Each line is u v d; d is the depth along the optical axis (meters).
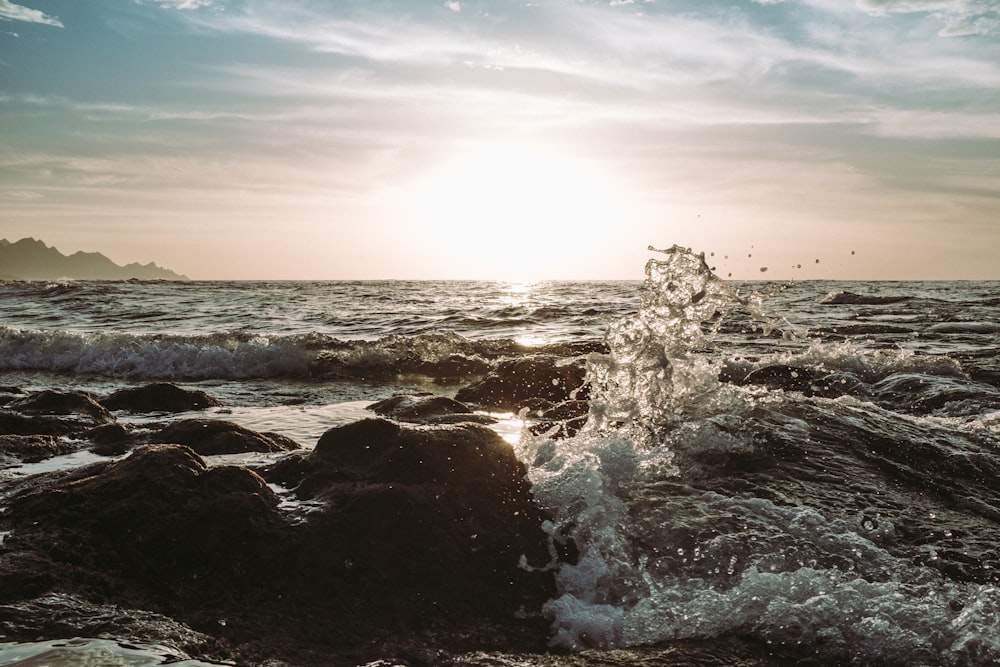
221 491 3.57
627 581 3.33
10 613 2.81
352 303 28.19
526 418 6.45
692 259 5.78
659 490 4.00
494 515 3.66
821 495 4.03
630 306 24.94
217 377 11.48
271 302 28.45
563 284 61.34
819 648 2.87
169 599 3.11
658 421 5.02
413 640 2.99
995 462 4.52
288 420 6.91
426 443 3.95
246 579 3.22
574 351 11.52
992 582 3.26
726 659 2.84
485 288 44.84
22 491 3.90
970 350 12.14
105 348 12.41
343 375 11.28
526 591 3.30
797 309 23.38
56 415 6.47
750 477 4.22
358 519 3.49
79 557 3.20
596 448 4.37
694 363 5.63
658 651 2.91
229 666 2.68
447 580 3.31
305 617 3.07
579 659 2.88
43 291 30.92
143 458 3.73
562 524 3.65
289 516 3.53
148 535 3.34
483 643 3.00
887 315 20.69
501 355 12.33
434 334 13.48
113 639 2.71
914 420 5.43
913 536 3.66
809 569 3.26
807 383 8.14
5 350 12.58
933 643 2.82
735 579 3.29
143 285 45.75
